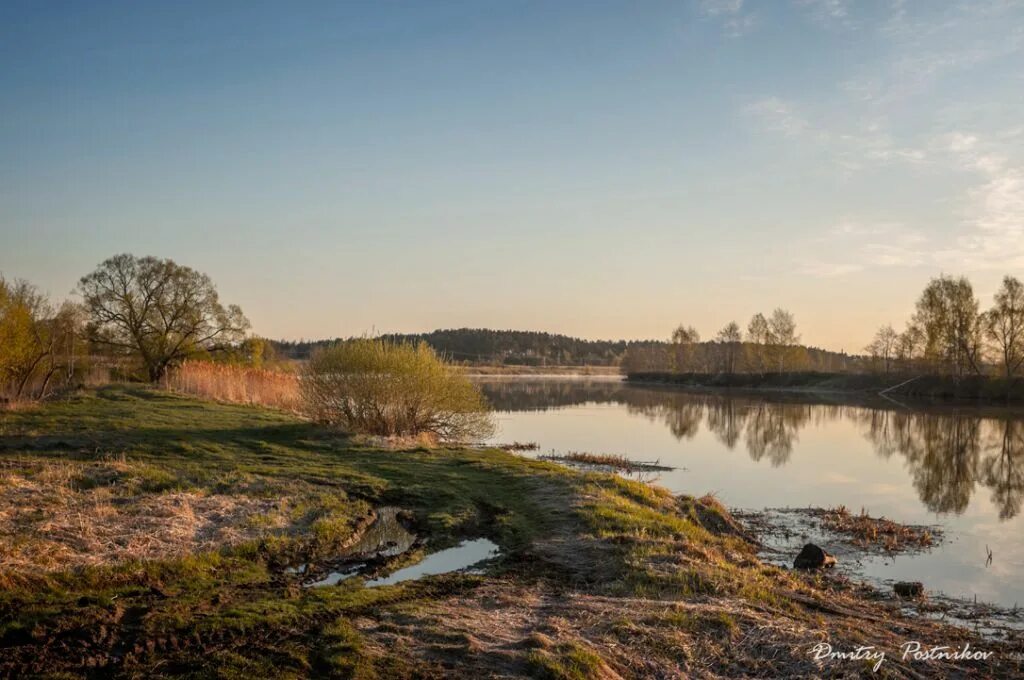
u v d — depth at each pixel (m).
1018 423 43.59
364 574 10.09
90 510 11.34
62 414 23.33
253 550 10.48
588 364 182.12
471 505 14.38
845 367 115.62
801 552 13.13
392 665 6.90
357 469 17.41
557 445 30.69
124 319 46.19
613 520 12.88
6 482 12.34
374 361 24.67
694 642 7.86
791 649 7.75
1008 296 66.69
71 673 6.33
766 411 52.06
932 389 70.44
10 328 28.45
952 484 22.86
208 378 35.50
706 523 15.34
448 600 8.95
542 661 6.98
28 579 8.20
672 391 82.50
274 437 21.59
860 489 21.64
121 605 7.82
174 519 11.26
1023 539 15.46
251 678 6.47
